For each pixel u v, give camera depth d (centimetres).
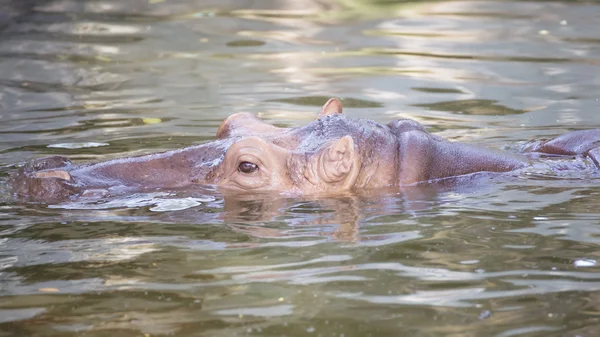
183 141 1870
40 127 2062
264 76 2738
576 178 1547
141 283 1084
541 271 1112
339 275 1102
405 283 1073
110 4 4184
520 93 2430
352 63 2923
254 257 1168
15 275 1116
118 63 2967
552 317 972
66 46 3256
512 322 960
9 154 1770
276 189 1458
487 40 3294
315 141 1490
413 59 2969
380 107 2284
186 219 1327
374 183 1480
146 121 2122
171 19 3853
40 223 1308
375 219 1326
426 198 1431
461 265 1134
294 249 1196
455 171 1540
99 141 1891
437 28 3581
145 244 1223
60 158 1485
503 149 1755
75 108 2297
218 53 3136
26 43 3294
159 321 973
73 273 1121
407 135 1548
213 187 1459
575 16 3778
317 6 4194
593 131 1727
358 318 973
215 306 1012
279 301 1023
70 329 958
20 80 2686
